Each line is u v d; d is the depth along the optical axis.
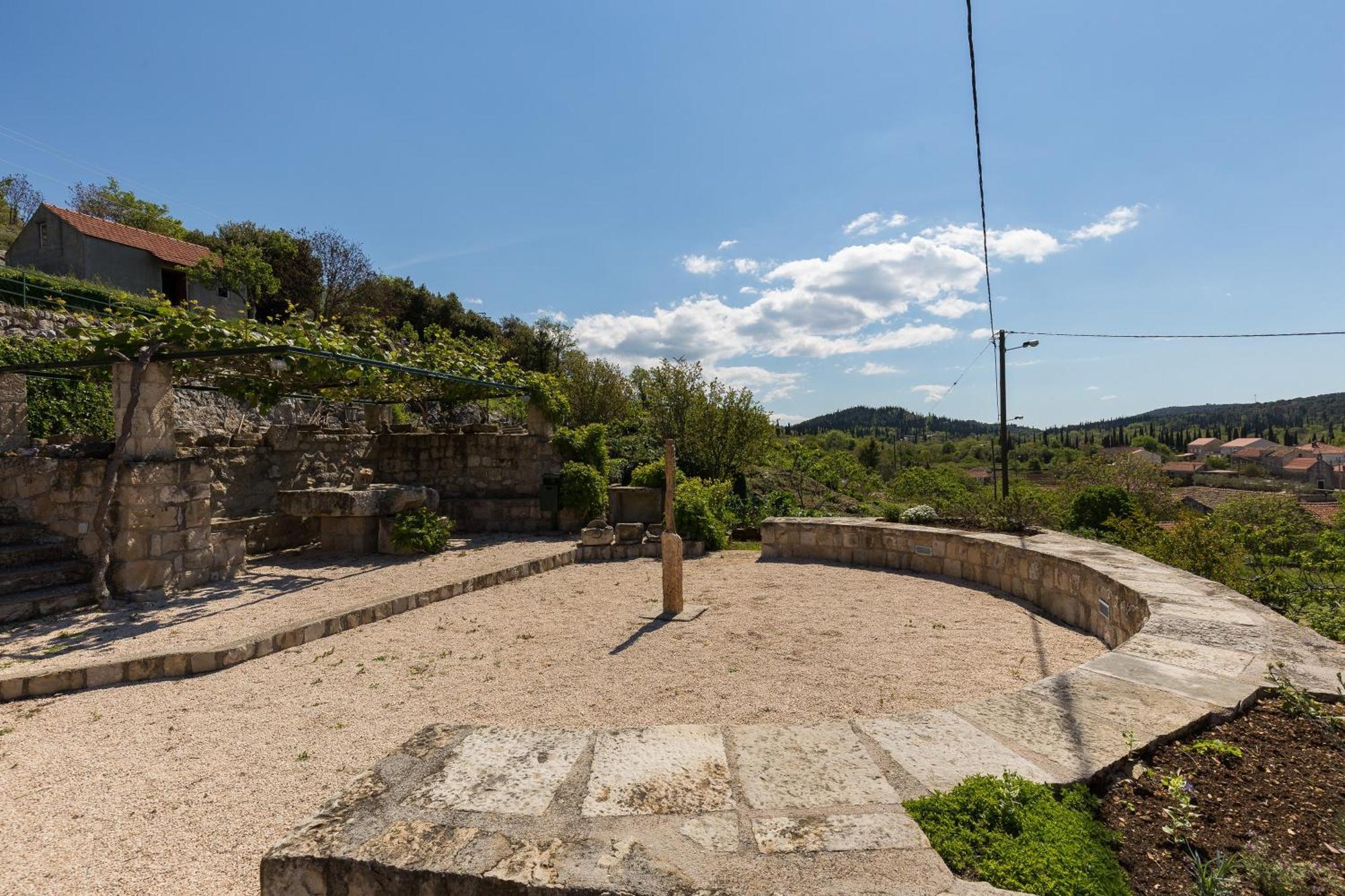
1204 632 3.54
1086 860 1.63
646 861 1.62
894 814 1.83
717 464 17.56
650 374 18.94
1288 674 2.88
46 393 9.59
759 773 2.10
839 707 3.88
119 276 21.09
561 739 2.38
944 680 4.31
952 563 7.91
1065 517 14.14
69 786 2.98
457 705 3.97
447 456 12.30
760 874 1.57
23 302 12.71
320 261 29.83
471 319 35.12
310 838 1.75
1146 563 5.59
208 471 7.36
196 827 2.64
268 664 4.75
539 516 11.67
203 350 6.73
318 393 10.89
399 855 1.66
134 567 6.50
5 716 3.81
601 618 6.12
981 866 1.61
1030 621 5.84
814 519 9.66
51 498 6.73
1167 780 1.96
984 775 2.03
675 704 3.96
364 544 9.39
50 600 5.95
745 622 5.91
